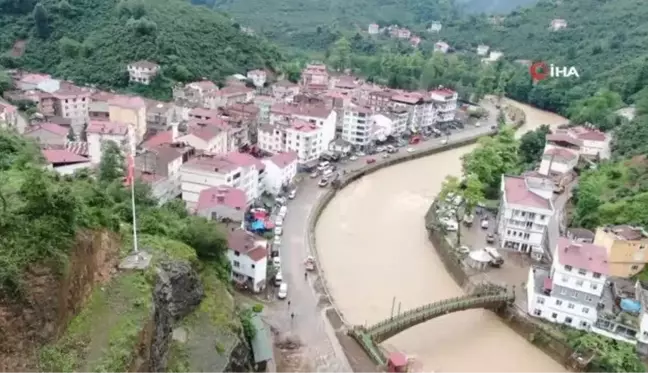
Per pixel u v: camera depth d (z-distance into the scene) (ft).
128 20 624.18
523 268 314.96
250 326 231.50
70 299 149.89
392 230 367.86
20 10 637.71
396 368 229.86
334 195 414.00
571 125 605.73
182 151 370.32
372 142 536.42
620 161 428.15
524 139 506.48
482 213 378.94
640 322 252.01
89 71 582.35
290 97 587.27
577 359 245.04
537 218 323.37
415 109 595.06
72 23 640.17
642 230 299.38
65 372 136.46
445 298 293.43
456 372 240.94
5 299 127.85
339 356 237.45
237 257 272.31
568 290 262.47
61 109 473.67
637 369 235.20
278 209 369.30
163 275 196.44
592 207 347.15
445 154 550.36
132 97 483.51
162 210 269.03
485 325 278.26
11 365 127.24
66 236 151.02
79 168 330.34
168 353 185.98
